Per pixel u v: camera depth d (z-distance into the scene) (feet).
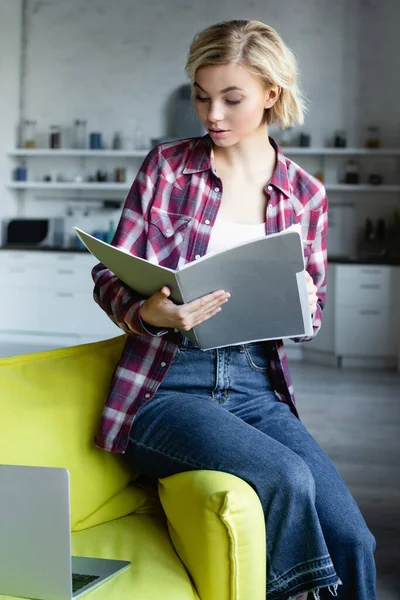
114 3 25.50
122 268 5.02
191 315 4.96
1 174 25.71
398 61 24.43
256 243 4.68
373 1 24.39
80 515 5.38
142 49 25.49
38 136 26.21
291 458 4.90
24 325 24.76
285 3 24.66
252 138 5.85
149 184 5.84
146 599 4.35
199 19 25.17
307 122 24.73
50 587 4.20
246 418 5.62
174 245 5.74
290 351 23.35
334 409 16.38
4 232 25.44
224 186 5.86
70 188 26.20
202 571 4.57
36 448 5.21
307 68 24.68
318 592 5.08
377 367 21.97
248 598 4.52
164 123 25.53
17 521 4.21
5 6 25.21
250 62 5.40
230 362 5.63
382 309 21.84
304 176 6.07
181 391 5.63
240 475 4.83
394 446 13.53
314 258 6.14
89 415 5.60
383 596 7.62
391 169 24.64
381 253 24.02
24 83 26.17
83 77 25.85
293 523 4.77
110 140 25.80
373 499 10.75
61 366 5.68
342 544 4.99
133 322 5.28
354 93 24.59
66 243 25.75
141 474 6.11
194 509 4.60
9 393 5.32
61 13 25.77
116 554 4.94
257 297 5.04
